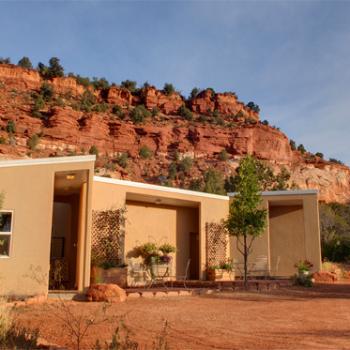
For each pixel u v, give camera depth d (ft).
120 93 289.94
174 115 290.15
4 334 17.54
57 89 270.67
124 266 46.47
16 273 35.37
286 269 65.00
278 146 272.10
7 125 216.95
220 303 33.78
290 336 21.24
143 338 20.62
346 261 85.81
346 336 21.27
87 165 38.68
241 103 318.04
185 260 59.21
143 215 56.03
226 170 238.48
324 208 135.33
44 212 36.83
